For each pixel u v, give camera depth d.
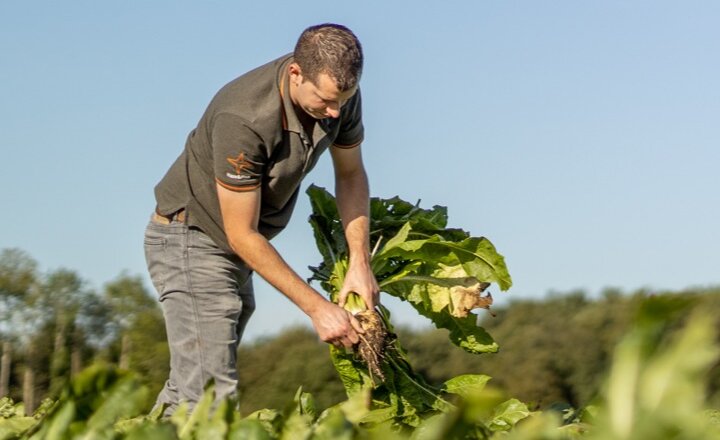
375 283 5.50
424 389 5.61
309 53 4.66
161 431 2.01
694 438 1.23
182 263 5.12
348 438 1.98
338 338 5.08
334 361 5.59
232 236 4.86
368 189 5.64
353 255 5.51
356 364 5.58
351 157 5.50
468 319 5.99
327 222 5.98
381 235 6.01
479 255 5.72
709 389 1.28
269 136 4.75
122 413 2.09
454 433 1.58
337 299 5.74
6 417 4.30
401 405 5.54
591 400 1.79
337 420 1.99
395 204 6.26
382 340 5.32
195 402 5.05
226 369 5.10
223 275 5.13
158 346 17.77
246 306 5.45
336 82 4.62
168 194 5.19
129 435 2.02
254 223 4.88
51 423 2.10
